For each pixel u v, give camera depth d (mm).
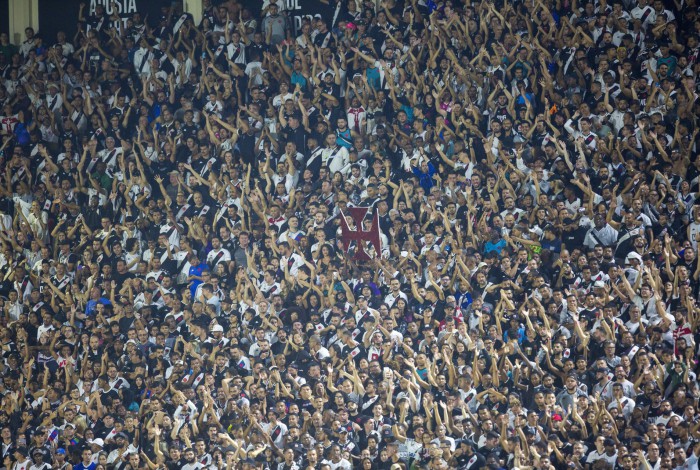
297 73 73250
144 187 72688
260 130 72250
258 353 63281
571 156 67250
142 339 65500
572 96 68562
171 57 75562
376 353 61781
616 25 69062
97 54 76875
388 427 58062
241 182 71125
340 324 63250
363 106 71250
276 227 68562
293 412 59125
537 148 67438
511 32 70500
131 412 62000
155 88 75125
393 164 69562
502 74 69875
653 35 68375
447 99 70000
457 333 60969
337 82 72562
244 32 74875
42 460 61969
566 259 62531
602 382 57281
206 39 75250
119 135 74500
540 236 64312
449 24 71375
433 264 64438
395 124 70625
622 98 67500
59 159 74875
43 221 73062
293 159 70625
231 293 66625
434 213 66438
